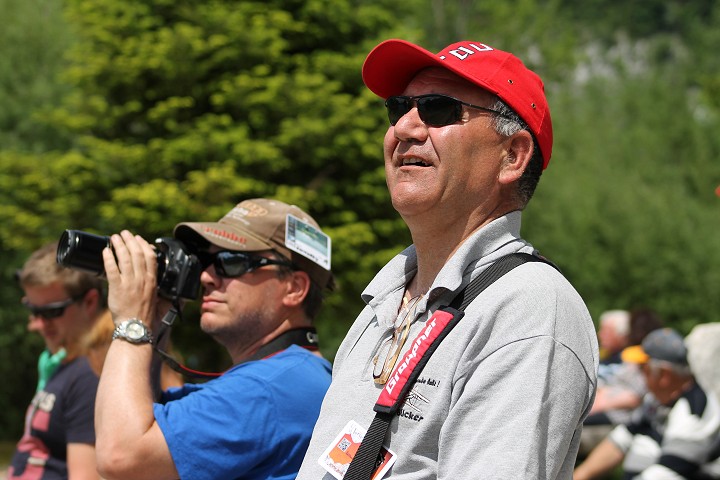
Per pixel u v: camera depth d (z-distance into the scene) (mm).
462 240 3574
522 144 3600
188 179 21188
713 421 7977
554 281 3248
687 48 69312
